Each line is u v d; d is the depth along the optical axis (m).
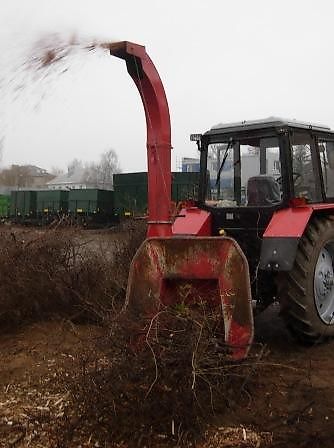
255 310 5.48
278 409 3.79
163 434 3.40
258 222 5.61
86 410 3.57
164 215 4.74
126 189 24.95
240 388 3.88
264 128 5.59
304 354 5.15
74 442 3.35
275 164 5.65
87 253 6.41
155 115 4.73
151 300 4.30
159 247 4.40
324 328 5.37
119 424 3.44
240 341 4.10
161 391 3.45
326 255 5.71
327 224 5.55
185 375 3.46
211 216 5.95
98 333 5.04
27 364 4.73
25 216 28.83
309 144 5.81
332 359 4.99
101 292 5.87
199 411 3.52
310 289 5.20
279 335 5.80
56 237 6.34
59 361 4.77
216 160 6.04
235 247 4.23
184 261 4.36
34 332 5.61
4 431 3.50
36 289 5.91
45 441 3.38
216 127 6.04
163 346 3.55
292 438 3.42
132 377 3.48
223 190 5.99
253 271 5.63
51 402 3.89
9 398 4.02
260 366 4.36
